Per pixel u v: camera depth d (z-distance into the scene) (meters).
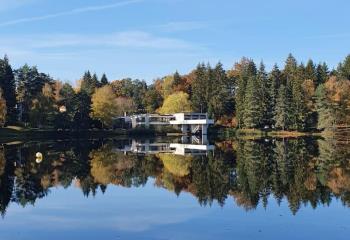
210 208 24.61
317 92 109.62
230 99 135.38
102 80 176.00
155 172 41.72
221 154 59.72
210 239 18.56
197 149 70.56
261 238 18.67
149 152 64.88
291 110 111.94
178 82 154.88
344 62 129.62
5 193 30.23
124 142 91.44
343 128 110.38
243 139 95.50
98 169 44.00
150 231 19.89
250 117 118.31
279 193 28.95
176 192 30.23
